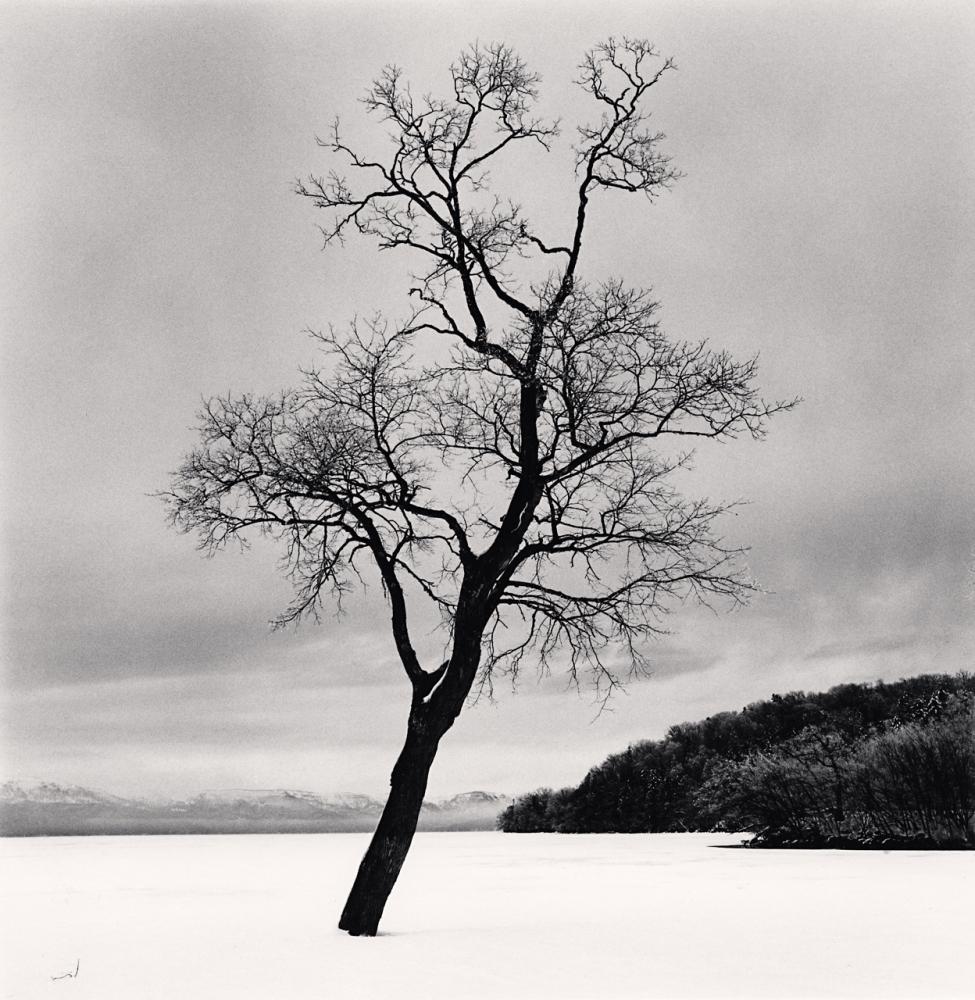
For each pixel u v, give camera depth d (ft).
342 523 71.92
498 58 75.31
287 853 209.77
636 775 318.24
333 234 76.54
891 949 56.65
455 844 243.60
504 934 64.85
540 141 75.15
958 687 264.72
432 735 66.44
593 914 76.84
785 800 166.61
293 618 74.74
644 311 70.54
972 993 44.01
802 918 70.95
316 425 72.84
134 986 46.68
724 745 303.27
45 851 228.84
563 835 308.19
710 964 51.88
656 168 75.61
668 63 75.25
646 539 69.56
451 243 73.97
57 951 58.39
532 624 71.56
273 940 62.23
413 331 73.00
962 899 80.79
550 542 70.03
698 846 185.37
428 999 42.50
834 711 287.69
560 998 42.63
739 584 70.13
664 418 69.05
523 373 69.15
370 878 65.26
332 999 42.78
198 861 174.70
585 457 68.59
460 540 69.31
